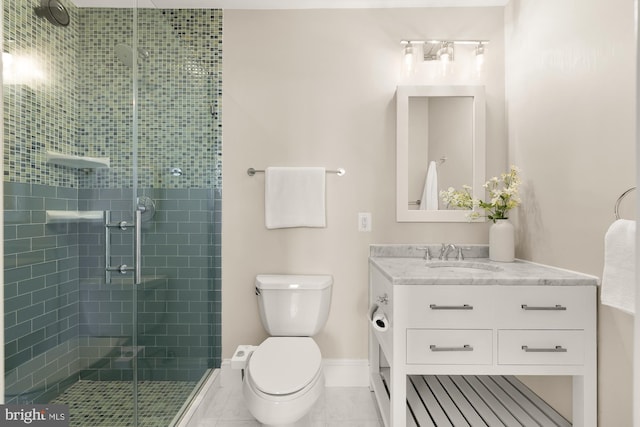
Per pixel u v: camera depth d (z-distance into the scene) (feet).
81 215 4.13
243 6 7.04
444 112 6.89
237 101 7.06
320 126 7.04
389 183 7.03
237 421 5.91
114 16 4.50
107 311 4.38
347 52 7.04
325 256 7.02
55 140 3.86
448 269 5.48
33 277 3.63
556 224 5.40
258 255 7.06
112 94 4.48
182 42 6.20
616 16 4.21
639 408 2.12
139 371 4.82
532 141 6.04
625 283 3.75
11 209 3.45
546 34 5.61
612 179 4.31
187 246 6.24
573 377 4.73
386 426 5.17
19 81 3.54
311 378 4.73
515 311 4.60
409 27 7.02
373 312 5.48
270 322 6.40
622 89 4.14
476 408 5.30
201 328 6.66
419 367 4.66
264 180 7.04
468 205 6.34
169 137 5.71
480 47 6.84
